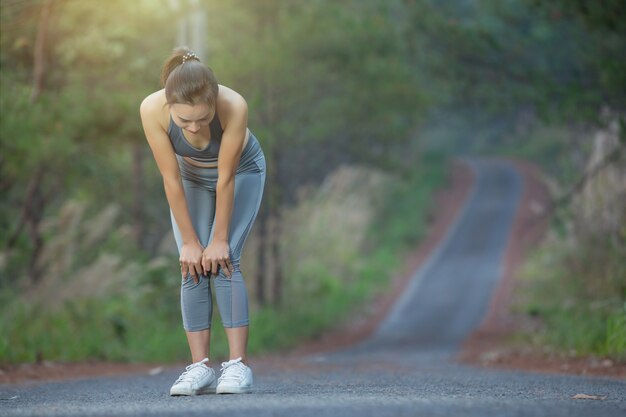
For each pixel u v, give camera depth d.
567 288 24.00
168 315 22.52
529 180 86.69
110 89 17.23
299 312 32.66
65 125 15.35
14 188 20.33
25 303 17.00
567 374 10.91
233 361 6.35
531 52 21.20
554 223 23.83
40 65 15.25
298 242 35.81
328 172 46.00
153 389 7.49
